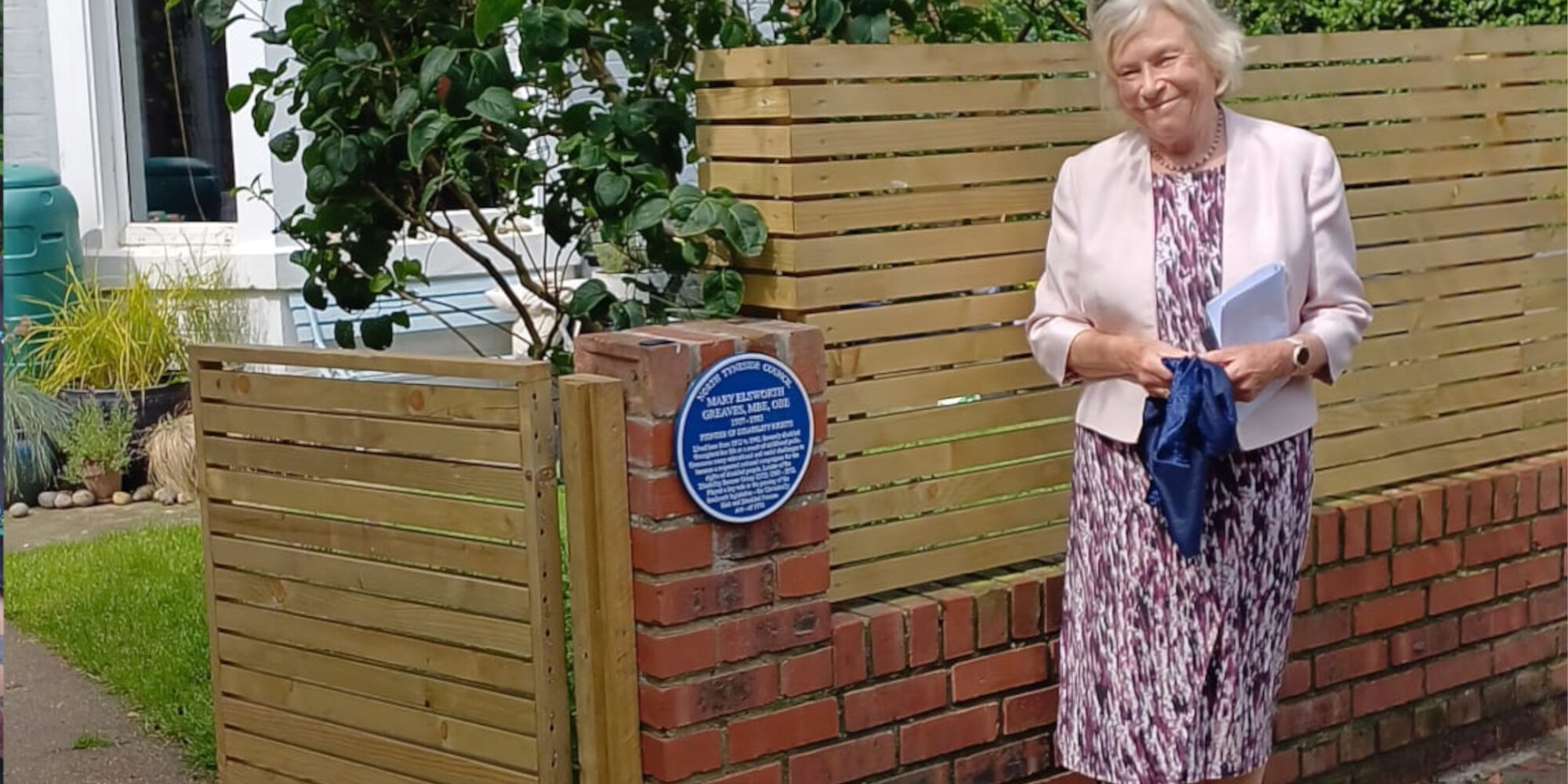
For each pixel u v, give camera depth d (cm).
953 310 339
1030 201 346
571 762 309
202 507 355
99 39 788
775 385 300
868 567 334
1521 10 676
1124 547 322
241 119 756
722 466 295
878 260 326
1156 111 303
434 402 310
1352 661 404
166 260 774
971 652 342
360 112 386
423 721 324
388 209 392
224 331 750
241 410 345
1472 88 409
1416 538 410
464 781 320
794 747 316
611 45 386
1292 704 394
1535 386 438
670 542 292
